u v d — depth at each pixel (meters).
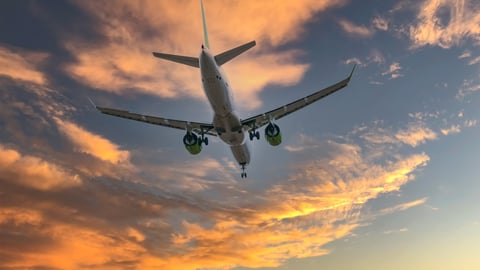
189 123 40.69
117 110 39.81
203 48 31.20
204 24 39.53
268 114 39.97
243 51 34.09
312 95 39.38
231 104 34.97
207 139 43.97
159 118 40.41
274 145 40.53
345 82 38.66
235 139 39.16
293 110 40.62
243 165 47.34
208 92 32.50
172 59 34.88
